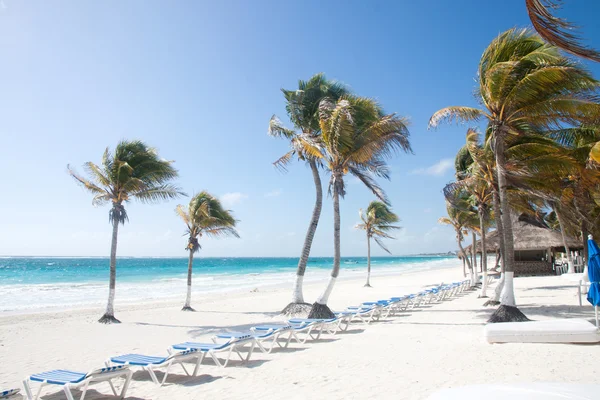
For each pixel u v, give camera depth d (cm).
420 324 1094
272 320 1360
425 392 502
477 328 975
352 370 627
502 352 690
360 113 1366
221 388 565
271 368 662
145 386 594
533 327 759
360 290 2725
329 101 1389
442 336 890
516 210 1688
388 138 1257
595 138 1406
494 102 1066
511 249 1035
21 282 3819
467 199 2142
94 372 509
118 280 4156
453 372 586
